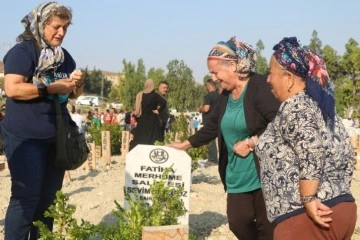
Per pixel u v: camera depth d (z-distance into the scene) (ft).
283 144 12.19
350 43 187.83
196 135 18.33
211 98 42.68
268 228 16.12
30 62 15.16
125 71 244.83
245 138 16.26
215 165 47.01
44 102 15.37
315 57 12.28
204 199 29.30
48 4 15.34
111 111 114.32
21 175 15.24
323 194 11.75
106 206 26.89
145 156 18.62
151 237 13.69
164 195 17.62
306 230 11.86
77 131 16.14
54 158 15.78
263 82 15.90
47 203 16.19
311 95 12.03
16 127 15.16
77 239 15.02
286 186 11.98
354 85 186.80
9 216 15.35
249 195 16.44
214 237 21.95
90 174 41.57
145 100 37.35
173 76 214.69
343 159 12.09
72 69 16.66
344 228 11.81
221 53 16.05
